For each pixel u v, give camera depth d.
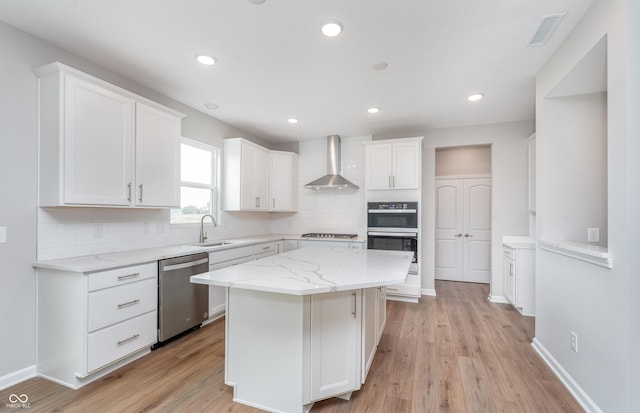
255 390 1.84
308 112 3.79
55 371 2.11
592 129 2.42
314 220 5.17
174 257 2.69
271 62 2.53
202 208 3.94
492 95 3.21
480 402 1.91
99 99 2.32
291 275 1.79
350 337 1.90
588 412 1.80
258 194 4.50
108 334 2.16
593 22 1.80
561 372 2.16
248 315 1.86
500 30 2.07
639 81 1.49
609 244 1.64
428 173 4.50
